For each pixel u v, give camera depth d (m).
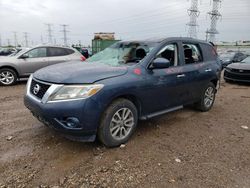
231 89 9.37
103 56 4.74
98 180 2.83
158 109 4.31
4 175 2.88
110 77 3.46
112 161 3.25
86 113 3.20
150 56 4.09
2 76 8.98
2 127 4.39
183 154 3.53
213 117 5.39
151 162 3.26
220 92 8.64
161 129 4.50
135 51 4.41
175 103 4.65
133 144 3.79
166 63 3.89
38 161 3.22
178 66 4.63
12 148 3.57
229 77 10.70
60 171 3.00
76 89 3.20
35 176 2.88
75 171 3.00
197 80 5.08
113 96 3.42
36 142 3.77
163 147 3.73
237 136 4.30
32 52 9.44
